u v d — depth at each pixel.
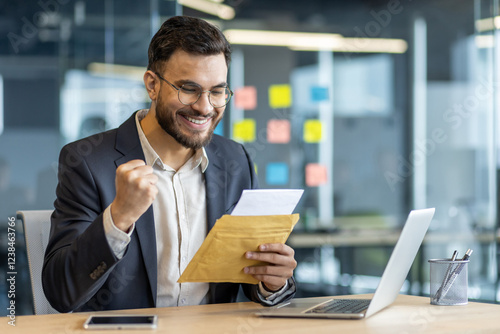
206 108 1.44
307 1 4.07
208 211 1.59
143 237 1.48
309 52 4.08
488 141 4.32
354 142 4.13
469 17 4.30
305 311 1.25
